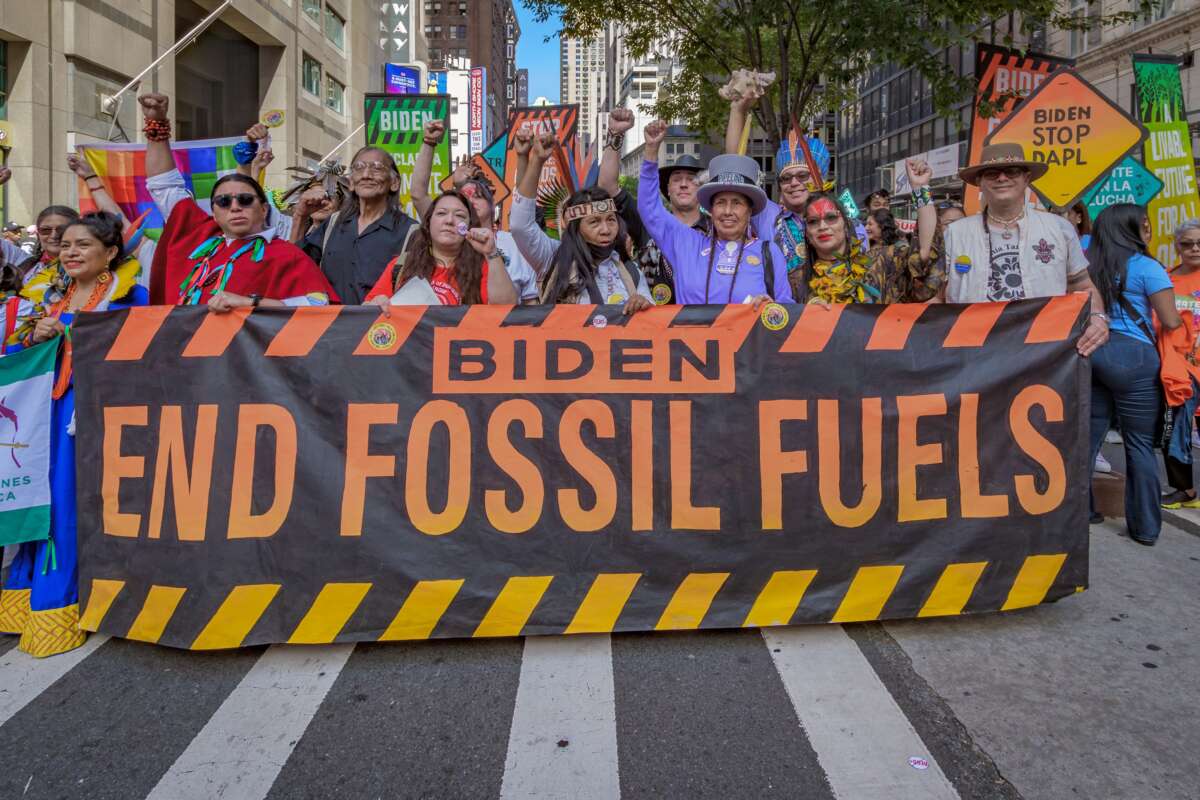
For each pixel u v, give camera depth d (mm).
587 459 3400
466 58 106938
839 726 2791
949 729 2770
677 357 3447
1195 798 2400
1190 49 22812
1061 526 3535
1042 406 3541
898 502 3482
